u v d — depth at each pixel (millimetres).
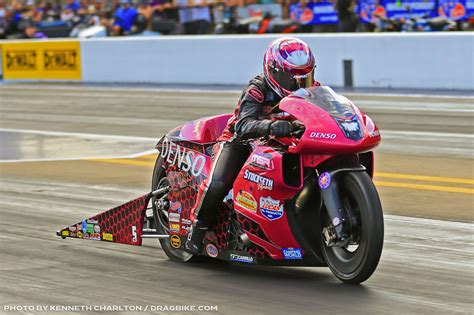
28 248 22156
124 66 76562
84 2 86688
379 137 16953
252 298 16844
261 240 18078
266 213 17766
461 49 58438
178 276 18984
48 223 25562
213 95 62250
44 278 18828
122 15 81125
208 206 18891
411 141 40219
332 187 16734
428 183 30516
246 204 18203
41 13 89500
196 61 71688
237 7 72938
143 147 41656
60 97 66625
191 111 54531
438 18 62469
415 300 16516
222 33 74062
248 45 68250
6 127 51406
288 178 17500
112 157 38812
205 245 19609
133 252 21703
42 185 32281
